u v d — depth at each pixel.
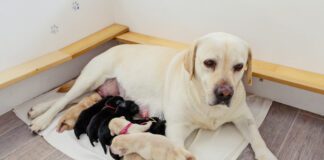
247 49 1.76
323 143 2.01
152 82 2.12
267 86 2.39
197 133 2.04
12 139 2.11
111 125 1.91
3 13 2.12
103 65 2.31
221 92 1.64
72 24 2.62
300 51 2.19
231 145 1.95
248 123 2.02
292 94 2.31
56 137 2.07
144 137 1.73
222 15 2.38
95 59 2.37
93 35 2.80
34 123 2.14
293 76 2.17
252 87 2.48
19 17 2.23
